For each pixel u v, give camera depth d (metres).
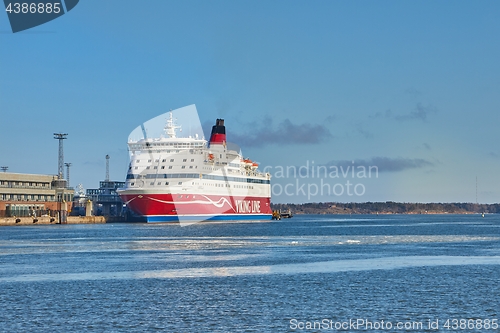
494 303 61.47
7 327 52.72
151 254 110.44
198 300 63.41
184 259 101.12
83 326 53.03
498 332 51.41
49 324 53.66
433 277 78.31
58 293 67.19
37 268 88.62
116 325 53.44
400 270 85.44
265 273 82.56
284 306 60.50
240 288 70.38
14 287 71.00
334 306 60.41
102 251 116.81
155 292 67.94
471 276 79.12
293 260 98.88
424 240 151.62
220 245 131.88
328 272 83.44
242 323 54.16
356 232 198.12
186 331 51.72
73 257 105.00
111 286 71.81
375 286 71.31
